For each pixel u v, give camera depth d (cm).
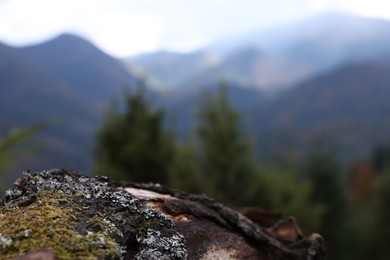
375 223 2169
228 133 1116
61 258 140
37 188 192
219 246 214
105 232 165
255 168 1160
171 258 174
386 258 2094
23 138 345
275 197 1189
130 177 1108
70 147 14050
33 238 149
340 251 1970
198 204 235
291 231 271
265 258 229
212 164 1116
